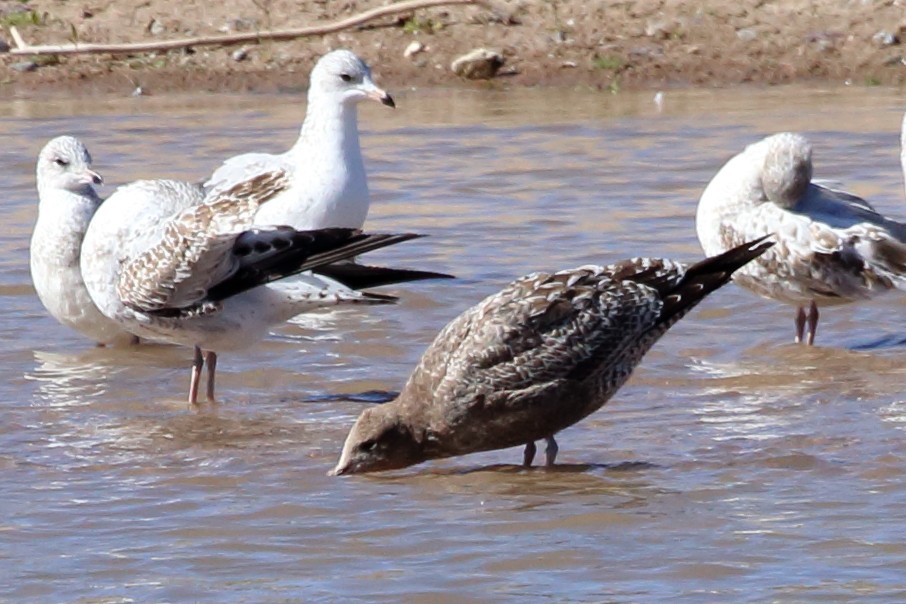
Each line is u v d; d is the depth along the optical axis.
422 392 11.16
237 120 23.28
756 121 22.92
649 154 21.14
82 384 13.45
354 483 10.97
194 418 12.52
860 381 13.04
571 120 23.39
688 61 26.33
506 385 10.99
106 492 10.81
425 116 23.91
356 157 15.20
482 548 9.70
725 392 12.85
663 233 17.45
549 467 11.23
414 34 26.94
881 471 10.86
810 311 14.29
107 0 27.48
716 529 9.92
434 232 17.69
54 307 14.40
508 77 26.25
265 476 11.12
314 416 12.54
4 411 12.68
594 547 9.68
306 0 27.67
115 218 13.23
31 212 18.81
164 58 26.39
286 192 14.91
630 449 11.54
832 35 26.53
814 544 9.63
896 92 24.83
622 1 27.38
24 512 10.43
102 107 24.48
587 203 18.84
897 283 14.02
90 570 9.47
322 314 15.16
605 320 11.10
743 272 14.38
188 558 9.63
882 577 9.12
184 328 12.82
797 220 14.05
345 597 9.02
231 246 12.57
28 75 25.98
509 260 16.62
